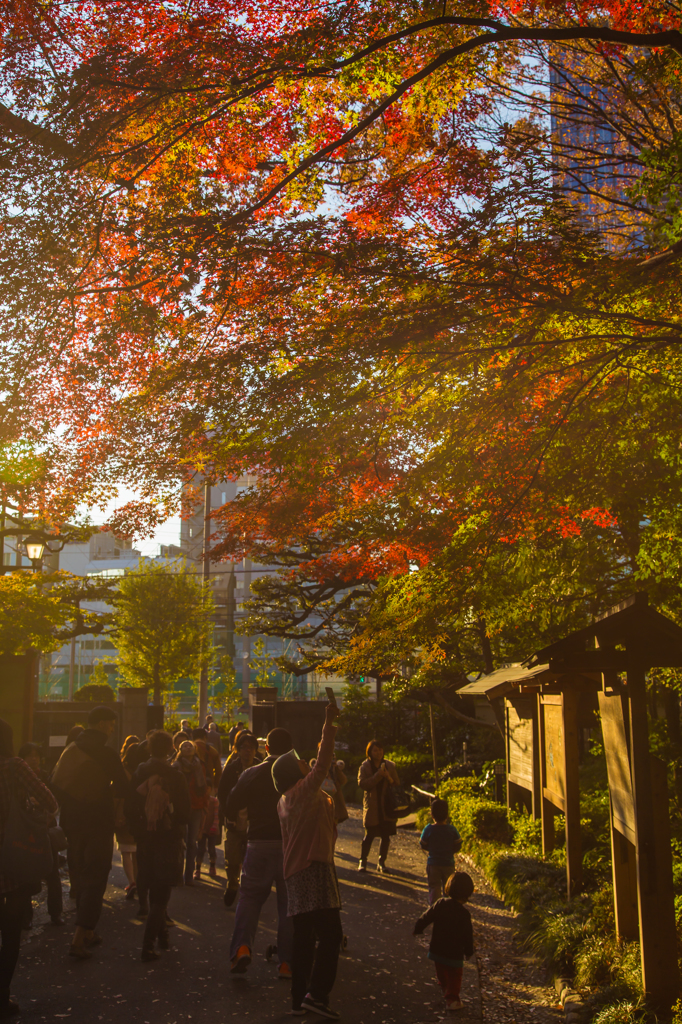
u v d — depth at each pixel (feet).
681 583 24.62
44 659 167.73
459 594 21.42
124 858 28.68
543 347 16.93
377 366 15.85
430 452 19.94
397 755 76.95
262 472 19.72
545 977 21.08
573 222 17.71
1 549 53.31
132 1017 17.08
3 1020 16.84
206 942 22.99
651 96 21.65
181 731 39.29
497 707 52.85
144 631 110.42
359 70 15.99
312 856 17.06
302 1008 17.24
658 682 33.81
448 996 18.45
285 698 139.03
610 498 22.21
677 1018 15.37
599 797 39.78
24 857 16.88
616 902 20.26
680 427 19.69
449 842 26.16
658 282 15.69
